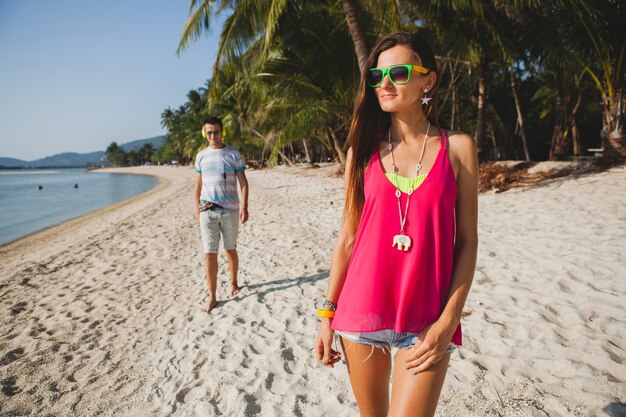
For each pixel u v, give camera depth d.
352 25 9.05
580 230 5.19
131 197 27.42
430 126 1.25
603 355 2.50
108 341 3.63
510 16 10.02
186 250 7.16
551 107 23.08
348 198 1.36
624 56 9.11
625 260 3.96
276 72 13.23
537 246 4.77
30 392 2.87
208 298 4.46
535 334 2.84
